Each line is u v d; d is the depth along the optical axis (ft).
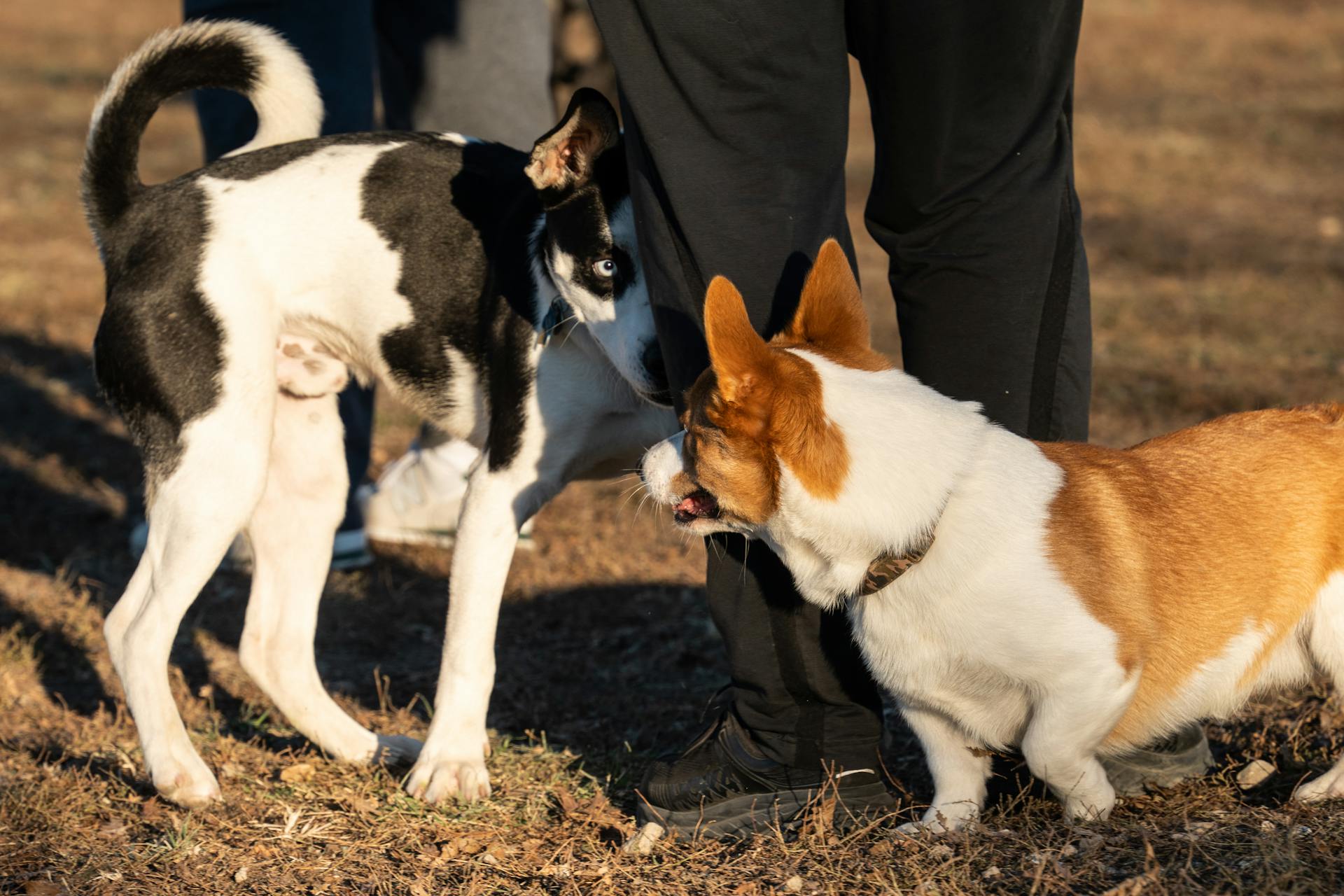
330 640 17.40
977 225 9.96
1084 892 9.07
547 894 9.96
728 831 10.87
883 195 10.09
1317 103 60.34
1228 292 33.50
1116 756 10.92
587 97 11.36
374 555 20.44
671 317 10.45
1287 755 11.55
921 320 10.32
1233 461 10.71
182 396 12.50
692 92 9.73
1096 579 9.76
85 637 16.94
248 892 10.26
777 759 10.84
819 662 10.57
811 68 9.66
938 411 9.76
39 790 12.03
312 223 12.92
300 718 13.37
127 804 12.14
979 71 9.57
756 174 9.93
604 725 14.19
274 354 12.88
